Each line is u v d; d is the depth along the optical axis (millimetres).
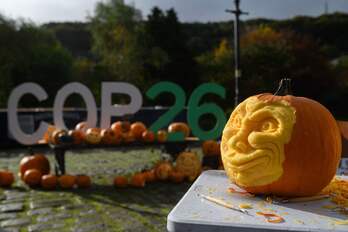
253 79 24359
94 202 5383
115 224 4359
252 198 2178
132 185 6398
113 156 10484
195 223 1642
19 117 12375
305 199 2158
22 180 6773
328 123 2299
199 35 44438
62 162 6664
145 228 4215
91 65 30297
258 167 2090
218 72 26453
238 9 12617
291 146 2102
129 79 29562
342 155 3805
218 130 7438
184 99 7223
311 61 27172
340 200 2135
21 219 4555
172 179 6770
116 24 33281
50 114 12898
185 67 29781
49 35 29172
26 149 12445
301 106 2250
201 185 2473
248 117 2174
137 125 7156
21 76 24359
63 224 4359
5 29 24594
